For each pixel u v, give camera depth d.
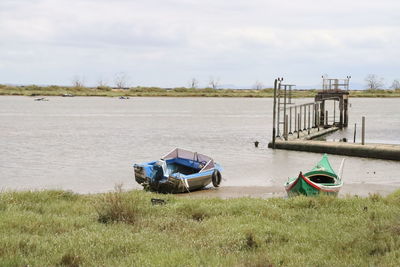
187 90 184.38
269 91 194.38
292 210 15.48
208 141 45.38
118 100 140.75
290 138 44.53
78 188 23.94
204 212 15.07
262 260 9.48
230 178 26.86
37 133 51.25
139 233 11.97
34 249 10.25
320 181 21.11
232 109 102.44
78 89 170.50
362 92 189.00
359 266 9.41
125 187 24.16
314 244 11.36
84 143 43.03
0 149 38.38
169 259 9.60
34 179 26.39
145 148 40.12
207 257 9.88
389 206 15.95
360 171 29.08
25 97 146.62
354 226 13.05
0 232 11.65
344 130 57.09
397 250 10.14
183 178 21.91
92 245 10.55
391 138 48.97
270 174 28.17
